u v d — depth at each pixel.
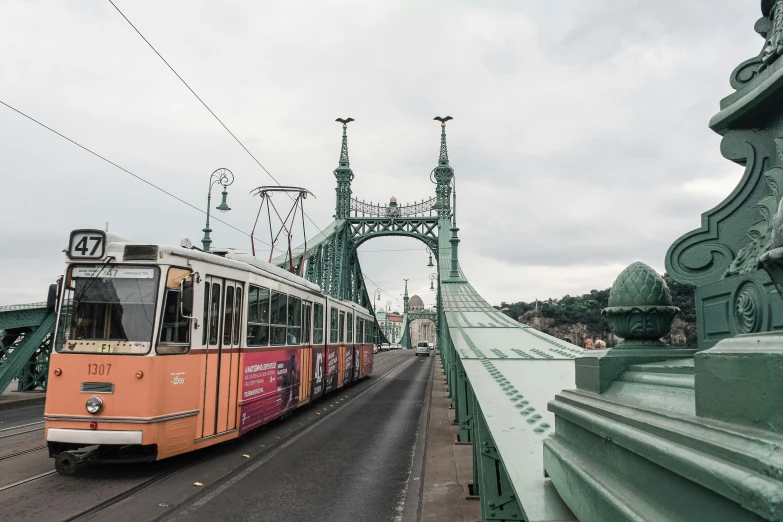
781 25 1.74
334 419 13.02
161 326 7.36
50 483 6.83
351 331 20.64
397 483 7.38
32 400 15.62
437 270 41.81
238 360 9.09
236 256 10.06
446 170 47.28
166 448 7.25
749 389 1.02
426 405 16.09
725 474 0.88
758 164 1.93
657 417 1.33
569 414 1.92
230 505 6.22
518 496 1.98
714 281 2.01
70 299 7.46
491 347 7.12
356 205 47.97
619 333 2.22
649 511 1.19
